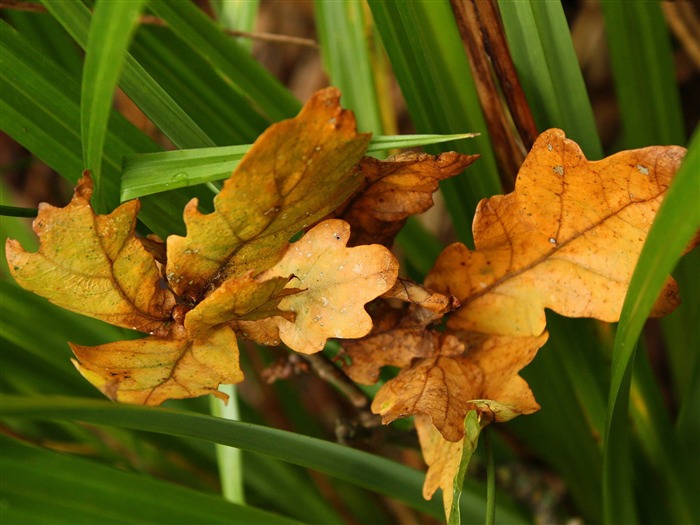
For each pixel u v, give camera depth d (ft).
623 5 1.52
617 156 1.13
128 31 1.04
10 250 1.09
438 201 2.60
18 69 1.27
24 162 1.90
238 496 1.54
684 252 1.14
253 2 1.77
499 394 1.22
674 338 1.69
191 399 1.70
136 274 1.13
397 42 1.33
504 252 1.24
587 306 1.22
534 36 1.39
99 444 1.77
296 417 1.99
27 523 1.15
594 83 2.57
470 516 1.56
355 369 1.28
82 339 1.61
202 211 1.34
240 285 1.08
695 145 0.99
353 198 1.22
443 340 1.25
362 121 1.63
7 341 1.62
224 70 1.50
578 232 1.21
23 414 1.09
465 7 1.34
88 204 1.08
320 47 1.73
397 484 1.41
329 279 1.14
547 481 1.72
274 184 1.07
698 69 2.45
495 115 1.39
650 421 1.54
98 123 1.11
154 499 1.22
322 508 1.83
